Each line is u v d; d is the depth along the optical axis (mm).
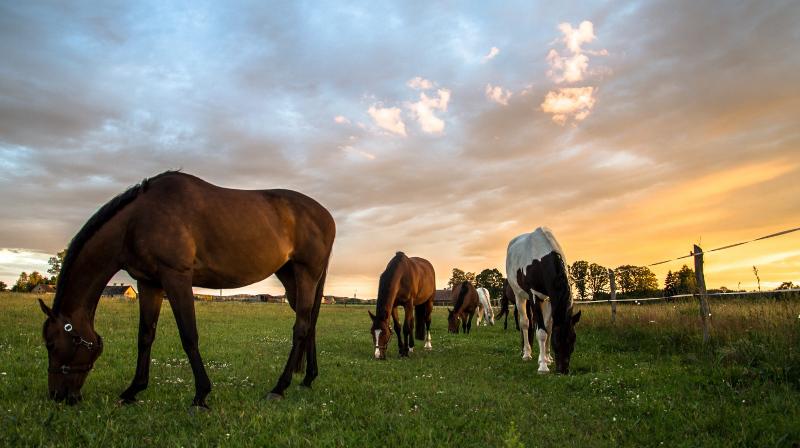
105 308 18766
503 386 6184
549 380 6516
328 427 3904
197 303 27359
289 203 5621
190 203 4664
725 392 4938
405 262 10453
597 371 6988
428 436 3654
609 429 4125
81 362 4523
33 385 5145
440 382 6199
